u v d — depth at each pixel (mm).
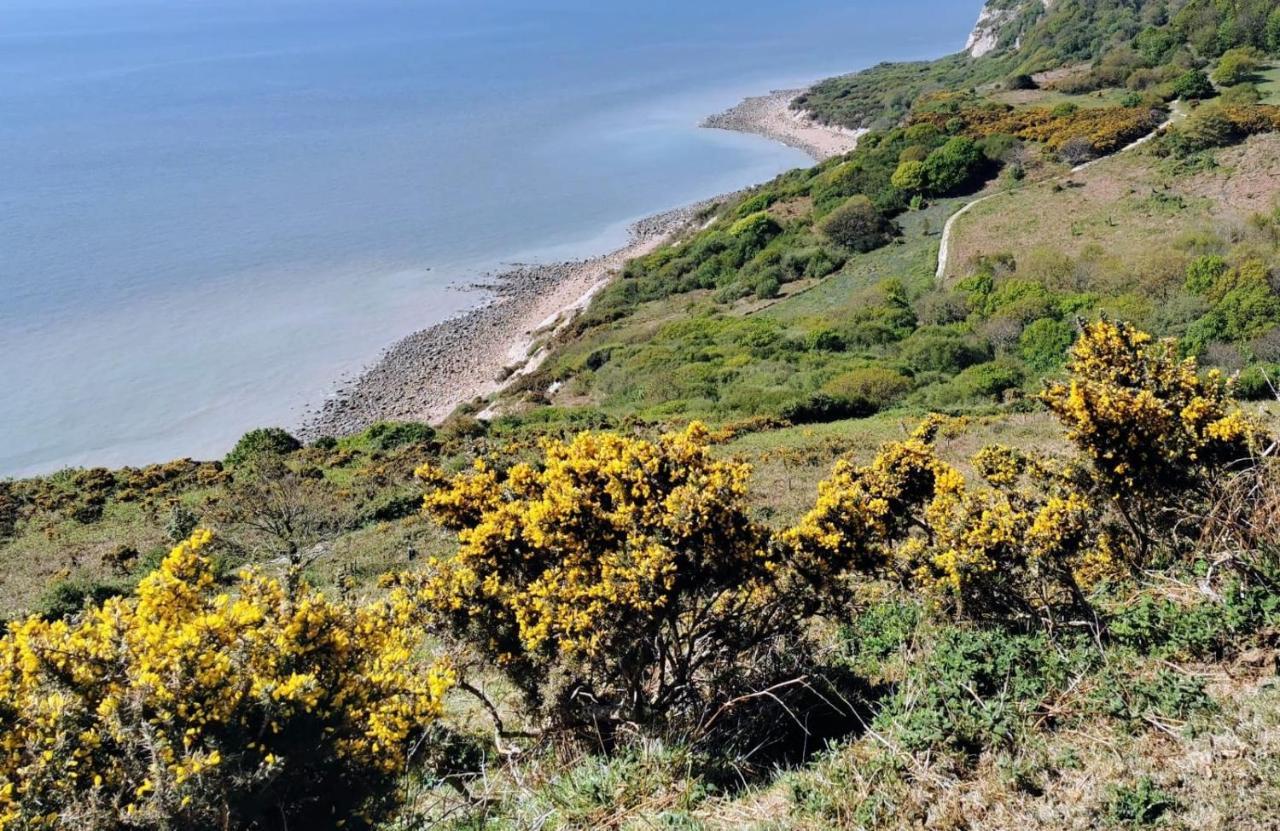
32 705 3346
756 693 4547
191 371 43031
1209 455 5629
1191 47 69125
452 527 5836
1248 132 46469
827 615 5855
